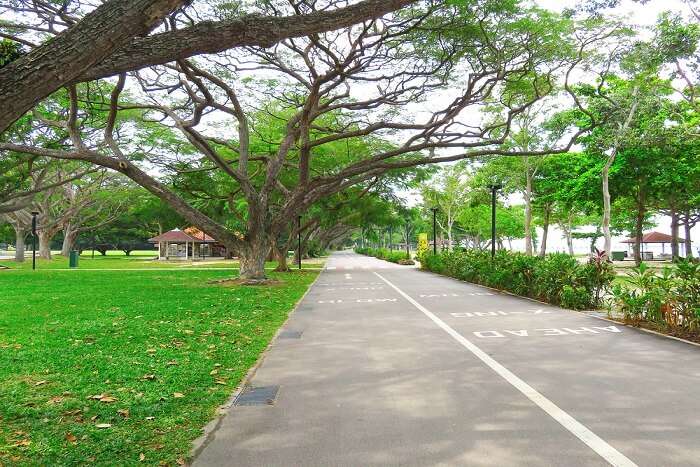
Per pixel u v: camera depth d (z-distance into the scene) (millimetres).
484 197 42844
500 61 19078
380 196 38906
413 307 14391
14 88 3658
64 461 4117
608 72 23594
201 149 21453
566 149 20203
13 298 16062
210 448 4387
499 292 18859
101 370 6973
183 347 8586
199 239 64250
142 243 84312
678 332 9562
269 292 18781
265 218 23375
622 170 31500
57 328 10367
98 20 3807
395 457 4156
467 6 16375
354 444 4441
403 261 48906
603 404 5426
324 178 22734
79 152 19641
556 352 8070
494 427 4797
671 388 5992
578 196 34344
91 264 46281
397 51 19250
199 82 19359
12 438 4613
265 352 8367
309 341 9297
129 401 5637
